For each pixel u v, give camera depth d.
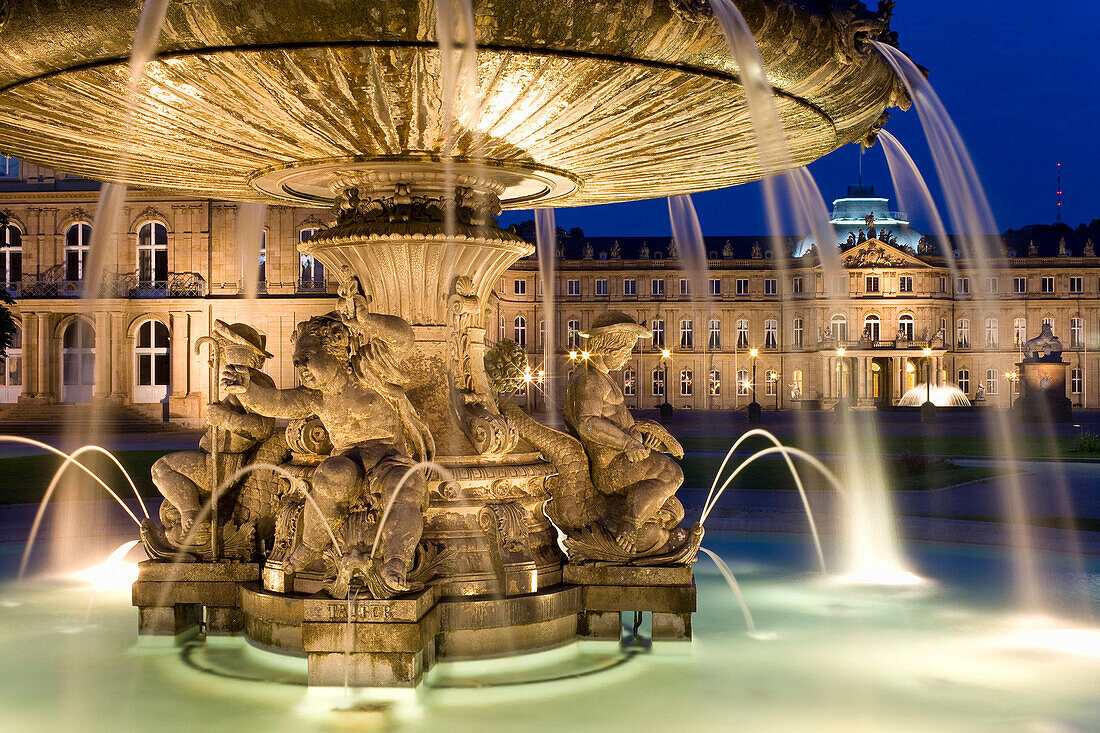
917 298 102.62
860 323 103.56
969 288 105.31
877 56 6.50
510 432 7.44
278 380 57.44
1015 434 48.44
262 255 58.06
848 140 7.94
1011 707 6.08
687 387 105.69
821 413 90.19
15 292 59.53
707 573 10.55
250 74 5.61
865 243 103.62
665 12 5.23
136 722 5.78
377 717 5.88
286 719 5.82
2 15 5.29
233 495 7.87
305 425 7.33
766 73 6.01
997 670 6.90
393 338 6.84
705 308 105.62
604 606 7.43
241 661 7.06
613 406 7.80
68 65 5.66
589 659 7.19
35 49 5.48
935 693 6.35
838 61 6.20
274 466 7.86
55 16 5.21
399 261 7.53
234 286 57.72
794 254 105.75
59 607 9.03
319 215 57.72
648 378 105.50
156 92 5.92
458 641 6.85
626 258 106.44
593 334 7.87
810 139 7.53
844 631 8.00
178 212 58.25
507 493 7.42
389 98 5.90
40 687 6.50
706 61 5.71
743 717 5.88
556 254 105.44
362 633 6.15
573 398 7.81
